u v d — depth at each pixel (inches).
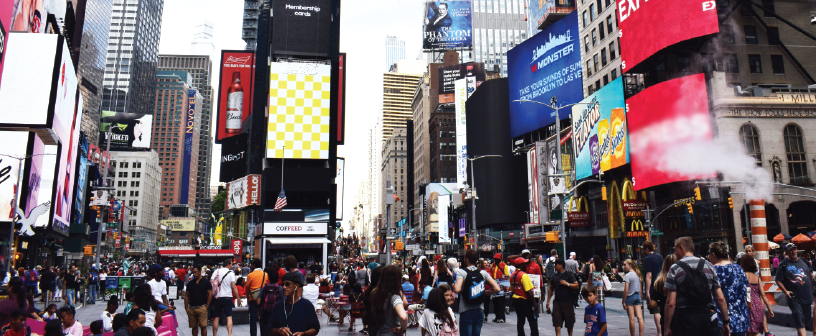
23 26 1768.0
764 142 1883.6
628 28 2292.1
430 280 639.1
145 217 7677.2
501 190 4220.0
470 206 4566.9
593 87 2822.3
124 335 303.1
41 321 473.4
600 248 2699.3
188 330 657.0
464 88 5300.2
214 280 534.6
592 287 400.5
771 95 1926.7
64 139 1892.2
